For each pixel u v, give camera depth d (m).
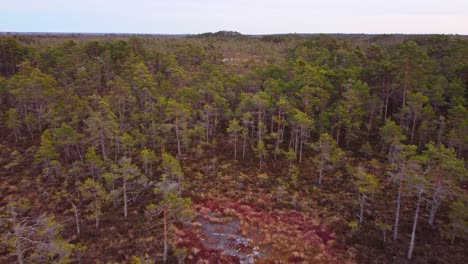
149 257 27.31
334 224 32.59
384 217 32.88
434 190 28.06
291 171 42.25
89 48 74.00
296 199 37.19
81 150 46.41
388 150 45.19
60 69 62.06
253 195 38.50
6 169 41.28
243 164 45.53
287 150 48.16
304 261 27.77
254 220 33.72
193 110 51.19
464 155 42.38
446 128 42.72
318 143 40.31
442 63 57.59
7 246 27.08
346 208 34.97
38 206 34.81
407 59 47.16
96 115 40.66
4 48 66.75
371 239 29.75
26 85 45.81
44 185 38.34
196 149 46.53
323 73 51.72
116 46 74.81
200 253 28.52
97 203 32.62
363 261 27.22
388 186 38.25
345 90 50.16
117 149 44.56
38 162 38.97
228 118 52.34
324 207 35.56
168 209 27.72
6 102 56.78
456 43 68.75
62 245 23.00
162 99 49.28
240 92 58.09
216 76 59.47
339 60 68.31
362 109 47.12
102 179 38.28
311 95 46.28
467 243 28.38
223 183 41.06
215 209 35.78
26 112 51.03
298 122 41.28
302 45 96.06
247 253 28.80
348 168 40.25
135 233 30.66
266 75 57.47
